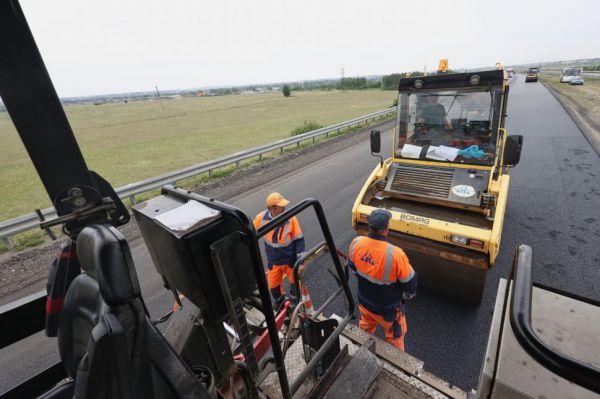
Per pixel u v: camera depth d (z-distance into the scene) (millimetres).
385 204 4816
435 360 3162
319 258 5027
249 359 1460
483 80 4121
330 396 1863
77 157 1621
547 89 32031
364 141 14578
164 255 1374
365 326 3320
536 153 10023
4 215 9133
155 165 14352
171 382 1185
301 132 17422
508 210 6320
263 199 8008
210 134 23062
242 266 1336
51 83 1506
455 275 3861
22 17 1401
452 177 4449
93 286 1439
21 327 1971
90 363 987
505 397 1243
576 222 5617
